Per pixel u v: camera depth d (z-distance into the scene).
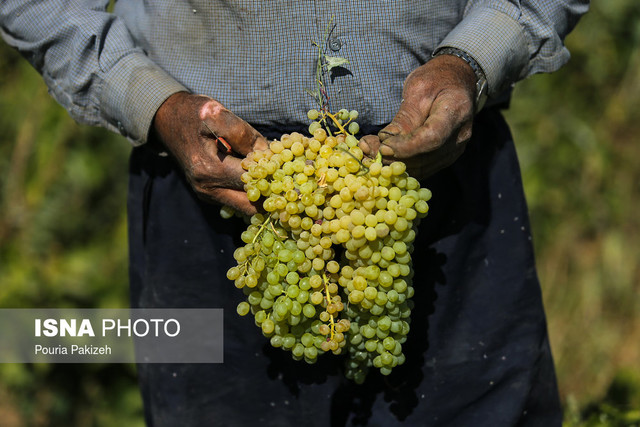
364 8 1.33
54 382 2.88
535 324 1.59
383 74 1.36
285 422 1.62
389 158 1.23
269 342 1.59
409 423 1.60
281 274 1.28
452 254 1.55
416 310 1.57
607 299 3.04
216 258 1.57
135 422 2.88
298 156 1.27
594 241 3.07
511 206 1.58
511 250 1.57
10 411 2.88
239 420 1.63
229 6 1.35
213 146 1.32
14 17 1.50
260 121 1.41
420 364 1.58
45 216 2.93
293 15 1.33
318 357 1.56
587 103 3.04
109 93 1.45
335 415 1.61
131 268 1.72
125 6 1.55
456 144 1.30
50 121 2.89
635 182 3.08
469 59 1.36
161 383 1.65
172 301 1.60
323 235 1.25
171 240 1.58
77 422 2.89
